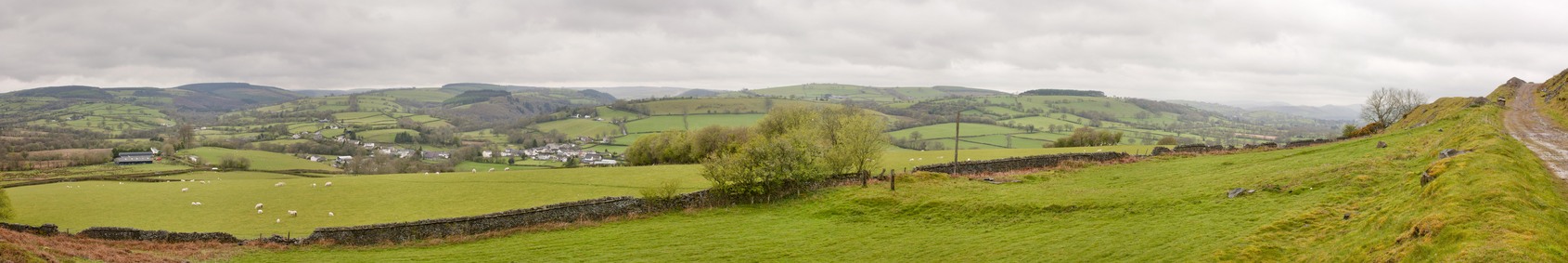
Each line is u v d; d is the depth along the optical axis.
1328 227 32.72
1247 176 53.81
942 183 66.69
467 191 76.25
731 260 44.22
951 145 181.75
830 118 108.81
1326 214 35.19
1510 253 20.89
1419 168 41.66
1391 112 125.50
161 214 64.94
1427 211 27.81
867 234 50.28
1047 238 41.75
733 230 53.91
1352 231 30.62
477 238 53.34
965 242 44.09
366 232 52.09
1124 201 48.75
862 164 76.94
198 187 81.12
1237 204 42.56
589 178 85.69
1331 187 42.22
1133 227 41.28
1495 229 23.30
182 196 74.31
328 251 49.88
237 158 155.12
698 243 49.41
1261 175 52.75
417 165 157.12
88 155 156.12
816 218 57.75
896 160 97.69
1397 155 51.53
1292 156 67.88
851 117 99.69
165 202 70.94
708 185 77.06
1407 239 25.69
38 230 49.94
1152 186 55.38
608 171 92.25
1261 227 34.56
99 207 68.06
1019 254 38.59
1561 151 47.62
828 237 50.00
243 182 86.06
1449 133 62.41
